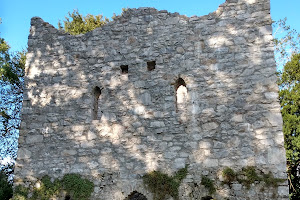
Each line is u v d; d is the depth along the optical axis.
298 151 16.34
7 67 17.98
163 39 10.23
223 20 9.89
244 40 9.57
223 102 9.23
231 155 8.77
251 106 9.00
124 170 9.38
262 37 9.46
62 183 9.62
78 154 9.80
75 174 9.62
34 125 10.31
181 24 10.21
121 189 9.25
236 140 8.84
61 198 9.50
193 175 8.88
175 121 9.45
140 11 10.70
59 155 9.90
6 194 12.52
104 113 10.02
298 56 18.67
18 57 19.50
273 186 8.27
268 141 8.62
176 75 9.81
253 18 9.67
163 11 10.49
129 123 9.76
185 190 8.81
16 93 18.91
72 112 10.23
